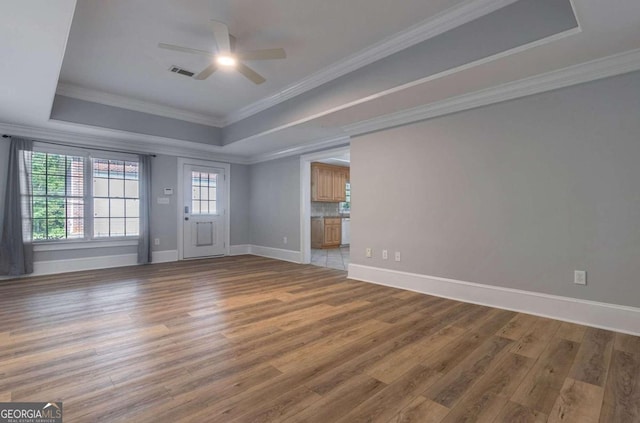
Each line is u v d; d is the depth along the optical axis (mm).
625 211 2504
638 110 2445
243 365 1999
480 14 2529
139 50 3236
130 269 5070
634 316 2465
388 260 4113
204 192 6363
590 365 1987
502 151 3133
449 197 3527
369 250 4332
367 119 4117
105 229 5148
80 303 3260
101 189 5102
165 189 5797
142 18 2701
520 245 3029
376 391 1721
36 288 3850
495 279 3193
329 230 8555
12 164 4297
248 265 5574
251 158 6895
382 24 2811
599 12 1880
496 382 1805
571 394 1683
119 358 2078
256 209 6879
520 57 2447
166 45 2623
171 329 2580
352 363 2029
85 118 4371
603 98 2588
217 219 6547
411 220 3867
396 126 4008
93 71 3721
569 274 2760
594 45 2273
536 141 2926
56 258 4719
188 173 6113
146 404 1595
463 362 2041
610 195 2566
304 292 3760
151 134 4965
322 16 2695
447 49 2727
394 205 4039
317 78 3824
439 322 2762
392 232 4066
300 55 3354
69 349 2205
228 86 4184
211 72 3096
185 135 5336
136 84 4105
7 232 4305
